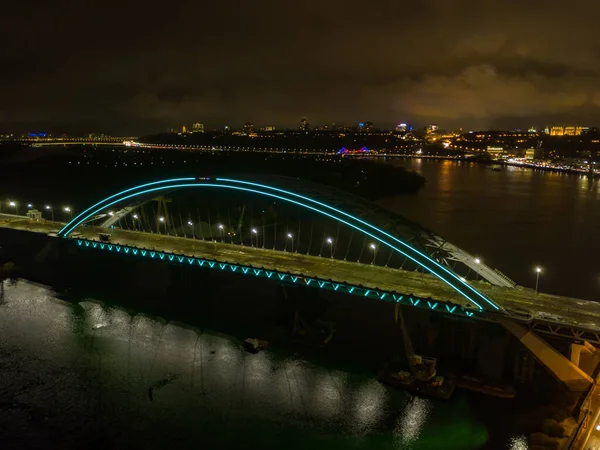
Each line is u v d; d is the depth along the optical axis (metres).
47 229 105.12
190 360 64.69
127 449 48.47
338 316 76.50
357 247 124.69
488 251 122.94
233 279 94.31
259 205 159.88
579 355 56.47
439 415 53.78
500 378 59.38
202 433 50.84
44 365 62.62
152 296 86.75
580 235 142.62
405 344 62.25
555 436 48.72
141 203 103.38
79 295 86.56
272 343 69.00
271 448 49.09
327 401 56.28
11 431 50.47
